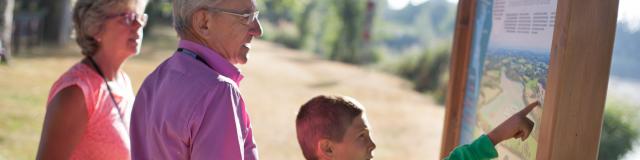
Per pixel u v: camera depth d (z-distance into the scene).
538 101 1.89
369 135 2.16
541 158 1.77
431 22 45.00
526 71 1.97
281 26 38.06
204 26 1.93
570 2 1.67
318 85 16.16
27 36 17.38
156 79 2.06
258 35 2.03
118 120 2.47
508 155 2.14
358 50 24.92
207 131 1.81
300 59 24.44
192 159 1.84
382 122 11.45
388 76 20.06
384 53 25.03
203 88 1.84
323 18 30.22
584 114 1.72
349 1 25.78
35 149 6.81
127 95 2.59
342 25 25.86
